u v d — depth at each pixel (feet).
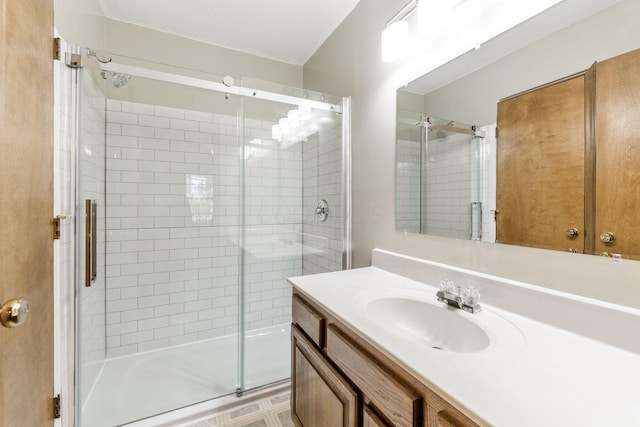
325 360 3.22
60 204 3.84
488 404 1.57
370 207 5.32
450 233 3.72
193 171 7.00
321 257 6.96
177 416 4.62
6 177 2.48
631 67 2.18
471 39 3.38
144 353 6.60
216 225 7.29
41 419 3.25
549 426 1.42
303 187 7.65
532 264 2.84
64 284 3.99
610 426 1.42
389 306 3.48
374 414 2.38
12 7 2.54
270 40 7.07
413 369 1.94
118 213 6.30
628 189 2.20
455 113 3.62
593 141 2.39
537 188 2.79
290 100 6.52
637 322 2.10
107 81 5.64
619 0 2.25
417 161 4.23
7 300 2.49
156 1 5.72
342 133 6.04
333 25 6.44
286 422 4.61
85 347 4.77
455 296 3.14
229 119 7.30
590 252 2.42
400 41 3.97
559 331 2.51
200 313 7.18
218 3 5.75
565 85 2.57
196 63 7.05
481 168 3.32
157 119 6.60
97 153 5.50
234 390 5.33
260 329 7.49
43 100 3.23
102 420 4.55
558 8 2.61
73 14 4.48
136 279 6.54
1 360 2.38
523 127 2.90
